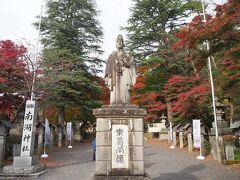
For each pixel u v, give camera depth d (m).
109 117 8.18
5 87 16.61
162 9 29.42
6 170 12.55
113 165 7.89
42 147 20.77
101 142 8.05
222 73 17.12
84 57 29.62
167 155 18.53
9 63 16.33
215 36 10.59
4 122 14.37
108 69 8.98
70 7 30.05
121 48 9.13
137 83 29.72
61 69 21.33
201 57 11.66
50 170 13.71
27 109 14.09
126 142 8.05
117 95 8.69
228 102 21.59
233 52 11.45
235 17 9.95
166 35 28.30
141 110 8.20
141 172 7.87
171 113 27.39
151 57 28.48
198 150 19.91
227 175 11.73
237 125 12.64
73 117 33.25
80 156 18.55
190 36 10.84
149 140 32.03
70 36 29.17
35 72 17.77
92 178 7.80
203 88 19.41
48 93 20.16
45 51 21.81
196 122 17.12
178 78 23.52
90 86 28.52
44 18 28.55
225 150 15.20
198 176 11.62
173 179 10.99
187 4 28.06
